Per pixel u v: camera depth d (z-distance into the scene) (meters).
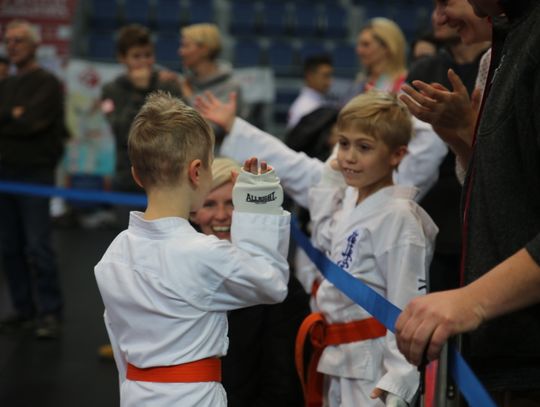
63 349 5.16
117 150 5.48
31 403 4.25
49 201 5.43
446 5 2.40
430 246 2.46
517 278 1.57
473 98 2.34
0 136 5.52
